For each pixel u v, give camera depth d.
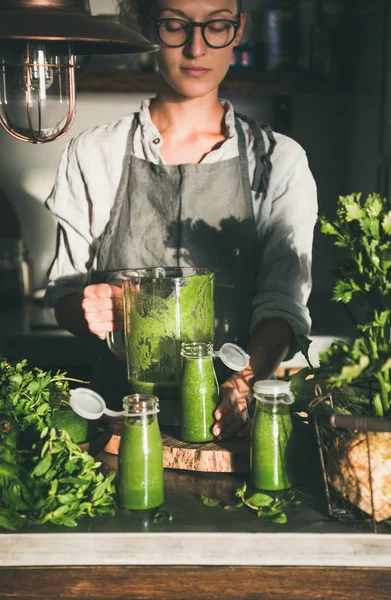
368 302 1.19
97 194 1.90
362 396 1.32
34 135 1.32
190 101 1.84
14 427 1.30
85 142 1.91
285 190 1.84
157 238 1.86
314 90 3.02
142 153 1.87
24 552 1.12
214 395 1.38
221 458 1.33
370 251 1.17
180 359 1.44
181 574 1.10
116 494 1.24
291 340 1.68
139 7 1.80
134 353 1.46
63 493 1.18
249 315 1.86
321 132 3.34
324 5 3.04
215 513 1.19
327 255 3.34
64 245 1.97
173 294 1.41
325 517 1.18
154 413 1.20
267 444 1.25
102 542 1.12
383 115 2.68
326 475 1.19
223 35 1.73
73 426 1.38
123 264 1.88
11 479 1.16
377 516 1.14
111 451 1.42
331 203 3.39
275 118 3.35
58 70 1.29
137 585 1.08
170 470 1.36
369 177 2.93
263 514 1.17
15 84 1.28
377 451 1.13
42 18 1.11
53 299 1.93
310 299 3.29
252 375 1.53
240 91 3.00
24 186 3.35
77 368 2.91
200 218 1.84
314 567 1.11
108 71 2.94
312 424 1.42
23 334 2.91
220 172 1.83
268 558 1.12
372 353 1.12
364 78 2.95
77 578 1.10
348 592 1.06
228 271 1.85
